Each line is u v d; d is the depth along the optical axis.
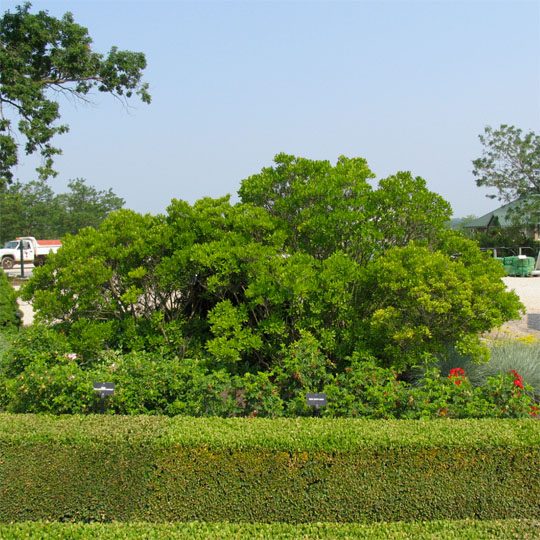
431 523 4.01
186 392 5.75
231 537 3.80
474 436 4.54
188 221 7.21
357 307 7.23
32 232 49.34
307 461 4.45
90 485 4.52
